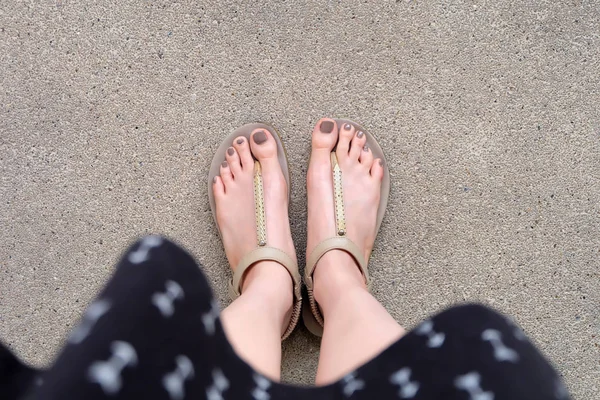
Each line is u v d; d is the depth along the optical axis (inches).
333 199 34.9
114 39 35.7
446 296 35.7
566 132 35.6
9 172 35.9
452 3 35.5
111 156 35.8
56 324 35.8
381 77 35.6
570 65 35.5
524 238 35.6
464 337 24.7
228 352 24.7
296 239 36.2
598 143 35.5
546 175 35.6
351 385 26.1
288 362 35.6
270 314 32.2
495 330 24.5
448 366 24.5
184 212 35.9
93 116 35.8
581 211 35.6
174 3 35.6
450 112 35.6
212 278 36.0
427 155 35.8
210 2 35.5
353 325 30.7
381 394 25.3
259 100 35.8
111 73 35.8
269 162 35.1
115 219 35.8
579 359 35.4
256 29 35.6
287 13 35.5
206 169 35.9
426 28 35.5
